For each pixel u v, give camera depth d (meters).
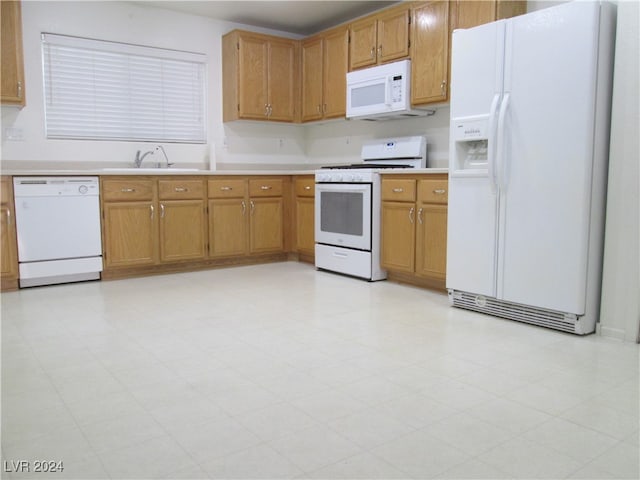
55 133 4.37
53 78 4.31
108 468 1.47
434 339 2.63
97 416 1.79
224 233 4.63
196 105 5.06
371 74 4.33
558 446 1.59
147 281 4.08
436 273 3.57
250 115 4.97
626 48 2.56
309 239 4.79
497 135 2.88
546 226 2.75
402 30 4.09
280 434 1.66
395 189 3.84
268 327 2.84
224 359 2.34
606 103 2.65
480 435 1.66
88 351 2.45
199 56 5.00
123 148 4.66
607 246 2.68
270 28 5.36
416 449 1.57
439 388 2.03
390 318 3.02
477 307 3.15
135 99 4.72
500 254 2.97
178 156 4.96
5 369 2.22
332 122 5.35
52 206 3.79
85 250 3.96
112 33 4.52
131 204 4.12
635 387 2.04
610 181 2.65
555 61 2.66
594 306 2.74
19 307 3.26
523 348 2.50
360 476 1.43
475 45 3.01
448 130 4.15
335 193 4.30
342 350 2.46
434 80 3.86
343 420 1.76
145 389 2.02
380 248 4.04
